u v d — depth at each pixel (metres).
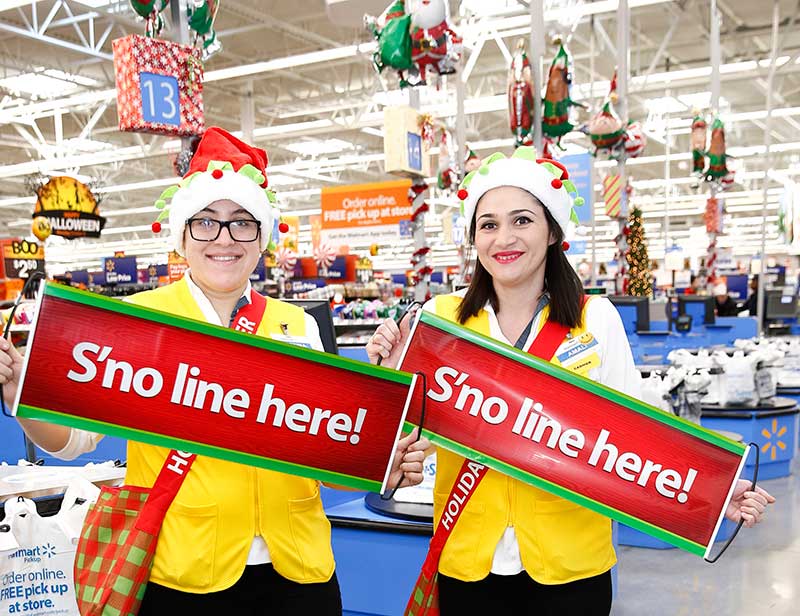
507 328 1.84
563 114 4.81
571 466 1.68
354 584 2.91
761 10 12.43
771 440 5.74
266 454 1.60
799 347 7.67
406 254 33.84
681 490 1.69
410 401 1.64
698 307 8.75
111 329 1.54
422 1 4.14
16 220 28.27
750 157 21.80
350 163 18.92
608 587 1.73
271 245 1.88
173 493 1.59
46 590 2.06
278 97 16.36
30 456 3.37
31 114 14.66
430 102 12.88
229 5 10.91
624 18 6.36
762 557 4.14
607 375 1.81
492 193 1.77
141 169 21.45
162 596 1.58
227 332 1.58
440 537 1.74
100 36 12.55
